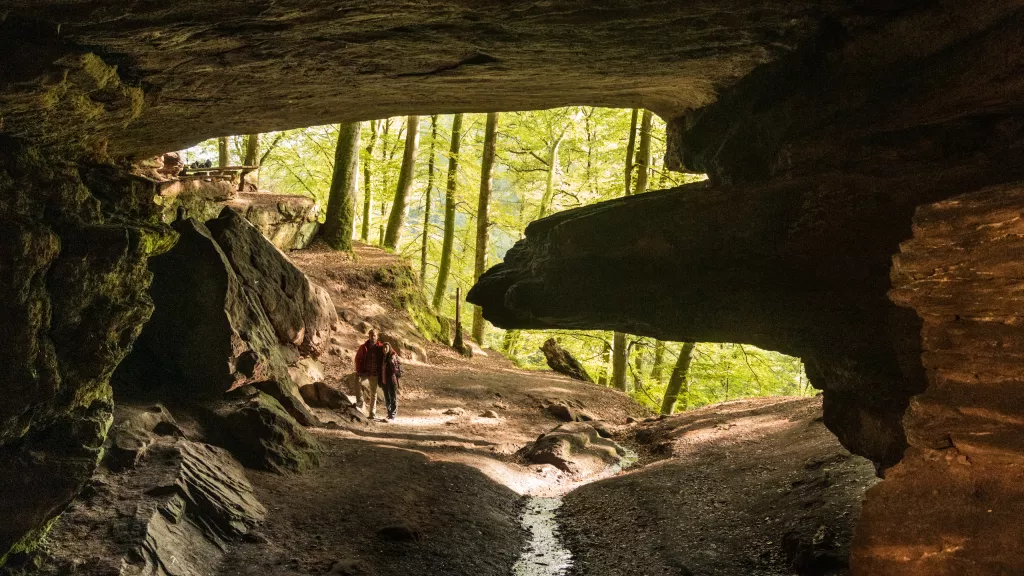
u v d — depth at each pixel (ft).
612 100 34.47
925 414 19.03
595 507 39.63
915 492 18.84
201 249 40.68
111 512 26.09
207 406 38.17
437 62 25.50
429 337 80.23
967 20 21.91
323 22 20.16
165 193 61.21
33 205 20.40
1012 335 17.74
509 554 32.78
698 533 33.45
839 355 28.81
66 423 22.22
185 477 29.55
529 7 20.59
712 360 83.56
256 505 31.45
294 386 48.57
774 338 30.68
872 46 23.81
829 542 27.76
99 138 23.94
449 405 60.90
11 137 19.95
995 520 17.29
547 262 34.86
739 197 29.27
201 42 20.63
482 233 89.56
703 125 32.53
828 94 25.45
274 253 53.52
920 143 24.64
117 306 22.80
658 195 32.24
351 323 70.44
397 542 30.78
